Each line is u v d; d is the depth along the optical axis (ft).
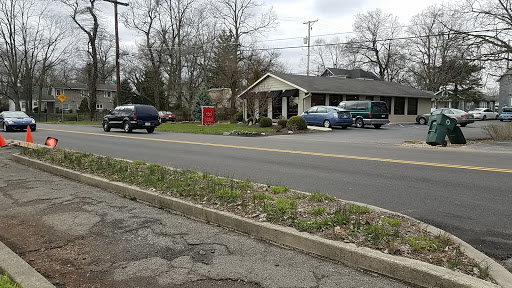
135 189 21.44
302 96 101.65
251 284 11.41
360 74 181.16
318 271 12.13
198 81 162.81
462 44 61.67
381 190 23.43
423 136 67.92
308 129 82.48
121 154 42.42
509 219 17.44
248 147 49.39
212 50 155.74
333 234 13.92
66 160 31.86
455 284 10.31
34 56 175.42
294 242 13.94
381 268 11.73
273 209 16.76
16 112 86.79
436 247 12.66
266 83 112.98
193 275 12.08
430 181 26.03
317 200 18.85
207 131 80.23
